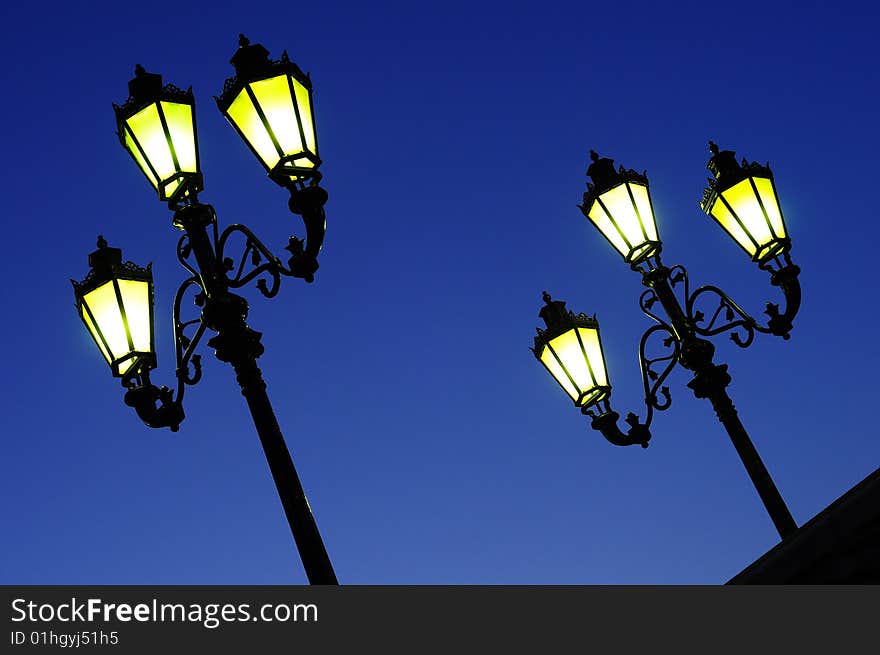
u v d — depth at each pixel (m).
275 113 5.07
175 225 5.21
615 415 7.71
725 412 7.04
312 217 4.93
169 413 5.27
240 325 4.86
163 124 5.22
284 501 4.41
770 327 7.19
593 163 7.82
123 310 5.49
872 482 4.02
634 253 7.53
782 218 7.37
